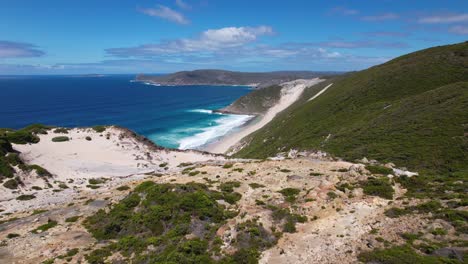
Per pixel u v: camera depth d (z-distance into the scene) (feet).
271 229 55.72
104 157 149.79
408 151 109.91
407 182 72.64
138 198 74.64
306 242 51.11
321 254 46.91
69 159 140.77
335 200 64.75
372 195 67.31
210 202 66.13
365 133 149.28
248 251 49.39
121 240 58.59
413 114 149.69
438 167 94.07
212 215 63.05
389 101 199.93
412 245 44.73
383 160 107.24
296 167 95.86
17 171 114.32
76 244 60.75
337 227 54.75
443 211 52.29
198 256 48.88
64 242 61.36
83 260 53.62
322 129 205.36
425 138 117.50
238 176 91.86
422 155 104.06
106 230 64.23
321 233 53.42
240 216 59.77
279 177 85.81
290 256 47.75
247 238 52.54
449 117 127.54
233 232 54.13
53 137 162.30
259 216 58.90
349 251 46.16
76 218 73.31
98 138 169.48
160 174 118.42
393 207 58.70
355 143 139.85
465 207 52.90
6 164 114.42
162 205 67.97
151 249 54.49
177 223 61.41
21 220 75.77
